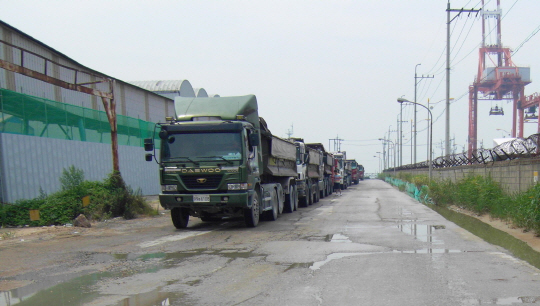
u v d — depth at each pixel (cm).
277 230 1173
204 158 1171
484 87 6169
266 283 584
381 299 505
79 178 1558
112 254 817
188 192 1177
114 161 1605
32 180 1565
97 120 2134
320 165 2841
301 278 612
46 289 559
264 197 1370
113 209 1513
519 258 757
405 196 3044
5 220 1263
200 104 1297
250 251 836
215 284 580
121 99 2875
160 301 502
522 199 1164
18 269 685
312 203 2417
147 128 2822
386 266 691
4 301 508
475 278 607
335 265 700
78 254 817
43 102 1686
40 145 1628
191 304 490
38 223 1273
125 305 487
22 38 1952
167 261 744
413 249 852
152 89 4072
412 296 516
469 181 1881
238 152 1171
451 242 939
